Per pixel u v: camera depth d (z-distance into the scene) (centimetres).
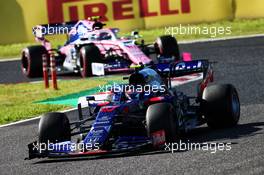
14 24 9569
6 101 6272
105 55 7275
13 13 9556
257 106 4966
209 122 4138
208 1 9594
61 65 7781
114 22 9575
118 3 9569
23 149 4166
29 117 5388
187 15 9600
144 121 3819
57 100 6119
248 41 8625
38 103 6022
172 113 3656
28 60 7688
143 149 3647
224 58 7625
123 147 3591
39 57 7688
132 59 6988
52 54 6956
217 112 4075
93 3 9525
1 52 9356
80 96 6191
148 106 3888
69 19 9488
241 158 3294
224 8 9619
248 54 7725
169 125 3584
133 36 7425
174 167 3222
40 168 3534
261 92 5572
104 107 3741
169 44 7356
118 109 3709
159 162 3347
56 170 3431
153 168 3241
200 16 9612
